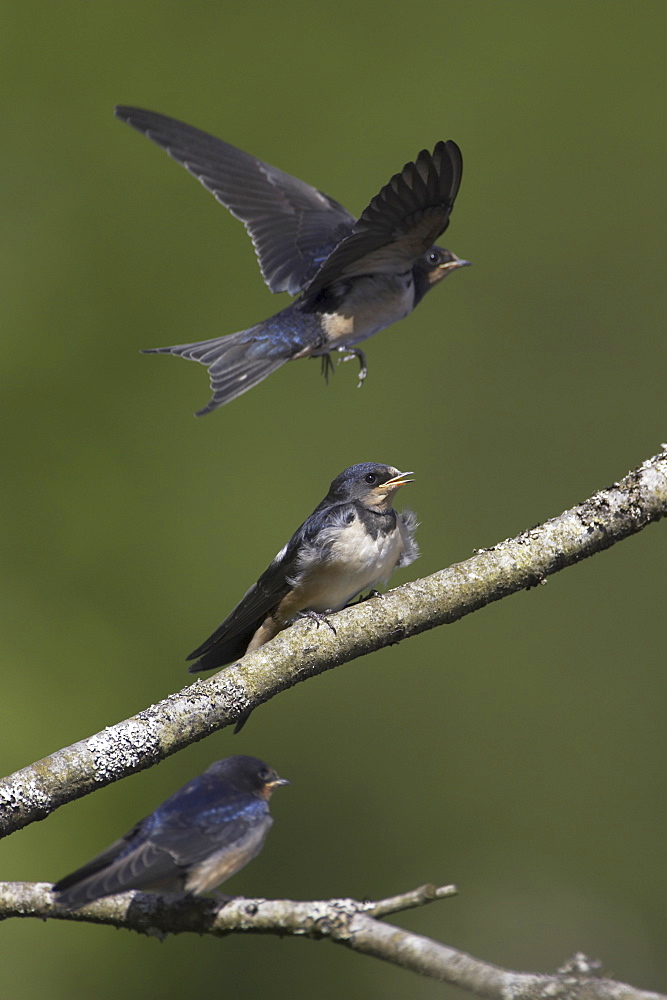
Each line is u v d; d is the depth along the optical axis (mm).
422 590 5656
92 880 5141
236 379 8156
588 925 14000
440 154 6828
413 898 4418
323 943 13281
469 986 4109
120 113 9922
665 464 5941
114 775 5207
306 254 9867
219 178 9984
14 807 5090
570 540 5789
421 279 9805
